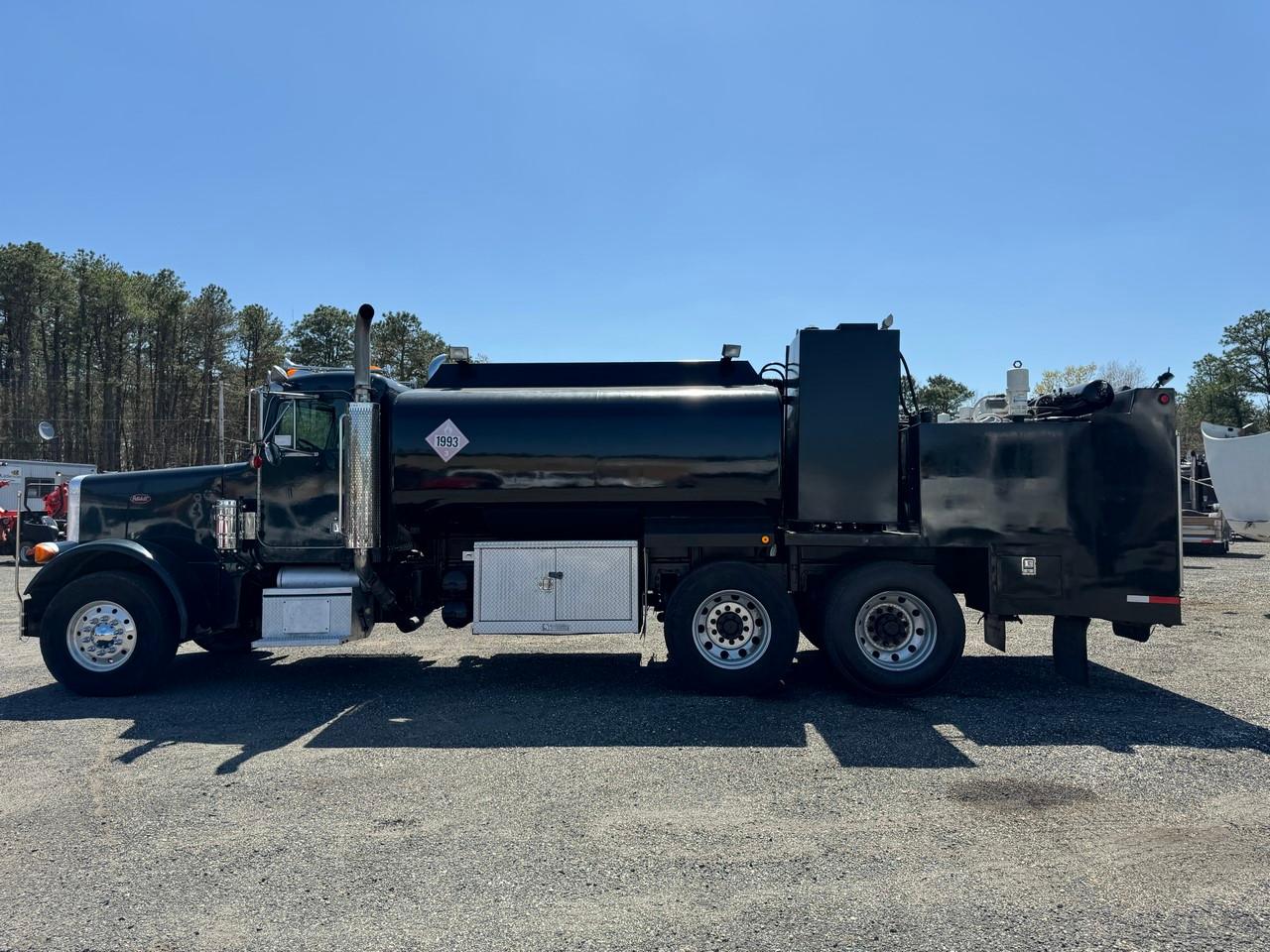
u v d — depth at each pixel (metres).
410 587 8.14
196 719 6.36
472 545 7.92
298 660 8.84
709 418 7.35
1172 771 5.10
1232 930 3.22
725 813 4.43
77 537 7.76
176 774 5.09
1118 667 8.21
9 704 6.86
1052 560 7.00
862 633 7.04
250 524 7.51
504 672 8.13
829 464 7.25
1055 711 6.52
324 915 3.34
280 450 7.57
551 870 3.76
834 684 7.51
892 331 7.28
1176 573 6.86
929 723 6.19
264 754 5.49
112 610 7.15
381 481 7.62
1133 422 6.96
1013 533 7.02
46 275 53.59
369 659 8.88
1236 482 15.81
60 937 3.18
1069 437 7.04
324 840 4.09
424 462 7.39
